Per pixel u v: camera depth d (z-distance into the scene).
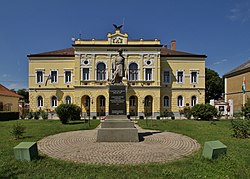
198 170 6.19
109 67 36.09
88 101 36.62
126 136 11.02
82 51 36.16
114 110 11.86
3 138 12.20
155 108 36.09
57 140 11.62
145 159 7.58
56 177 5.68
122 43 36.53
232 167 6.35
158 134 13.70
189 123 21.98
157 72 36.38
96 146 9.81
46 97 38.53
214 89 59.59
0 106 39.56
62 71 38.69
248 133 12.03
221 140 11.28
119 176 5.78
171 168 6.40
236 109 44.78
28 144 7.52
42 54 39.16
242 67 44.06
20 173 5.98
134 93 36.09
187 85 38.66
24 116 34.00
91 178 5.62
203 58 38.94
